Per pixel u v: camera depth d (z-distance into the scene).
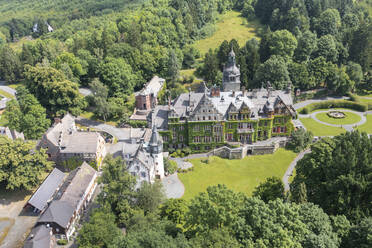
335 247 53.56
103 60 168.62
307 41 175.62
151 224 73.38
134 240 59.56
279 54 176.12
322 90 165.75
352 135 80.69
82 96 152.25
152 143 97.56
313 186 79.69
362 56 179.50
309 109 152.12
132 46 178.38
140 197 80.75
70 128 117.62
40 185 95.38
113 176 80.50
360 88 171.12
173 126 115.62
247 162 113.12
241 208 62.44
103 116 145.75
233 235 59.41
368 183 69.69
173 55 170.25
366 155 72.75
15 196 97.94
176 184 101.12
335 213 71.75
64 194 87.25
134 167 90.19
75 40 191.12
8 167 94.44
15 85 192.88
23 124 127.94
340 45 183.38
